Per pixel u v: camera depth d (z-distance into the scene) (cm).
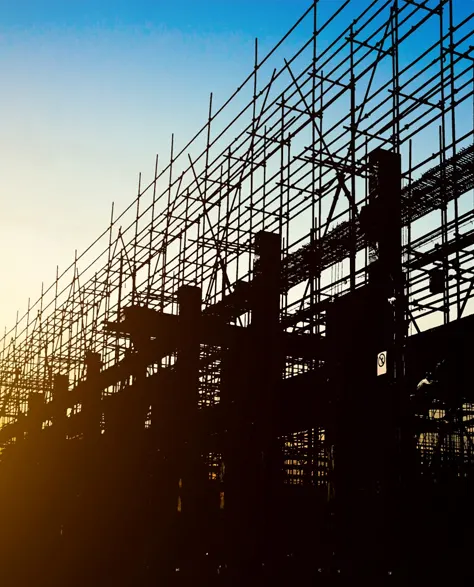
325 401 1608
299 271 1898
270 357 1834
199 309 2220
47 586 2352
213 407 2028
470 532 1277
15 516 3456
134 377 2581
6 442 4244
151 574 2059
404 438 1394
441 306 1520
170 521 2080
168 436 2219
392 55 1599
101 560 2481
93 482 2781
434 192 1518
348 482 1483
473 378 1441
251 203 2070
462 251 1459
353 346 1557
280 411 1775
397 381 1430
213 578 1809
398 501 1355
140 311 2547
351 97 1672
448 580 1238
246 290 1956
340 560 1413
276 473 1728
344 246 1745
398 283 1520
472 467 1433
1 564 2781
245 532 1731
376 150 1691
